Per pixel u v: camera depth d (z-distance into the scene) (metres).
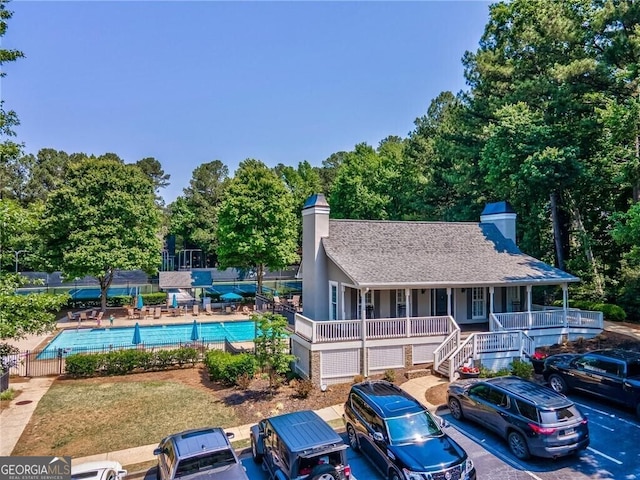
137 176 44.56
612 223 32.00
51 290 56.22
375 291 23.66
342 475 9.98
